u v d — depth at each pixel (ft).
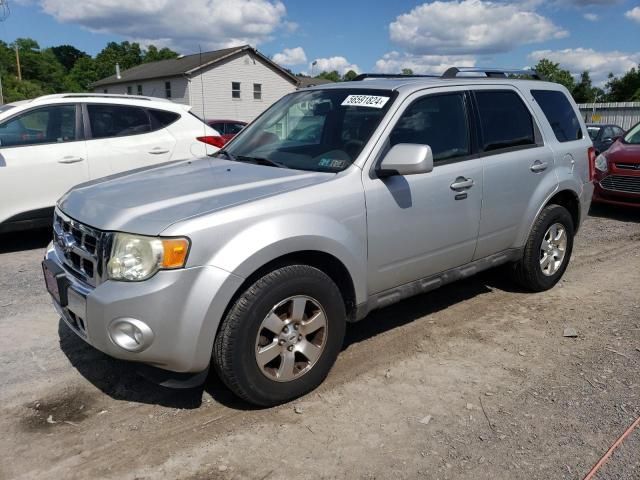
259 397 10.50
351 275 11.48
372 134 12.23
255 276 10.21
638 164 27.50
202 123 25.88
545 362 12.88
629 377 12.16
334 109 13.44
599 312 15.88
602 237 24.89
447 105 13.84
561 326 14.90
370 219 11.70
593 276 19.16
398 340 14.01
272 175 11.77
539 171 15.94
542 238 16.53
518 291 17.54
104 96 23.52
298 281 10.50
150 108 24.52
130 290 9.33
